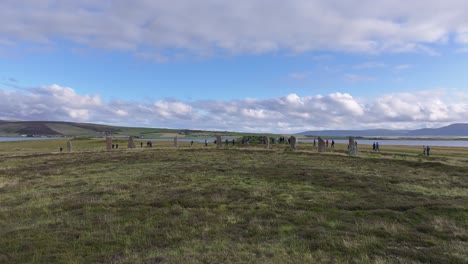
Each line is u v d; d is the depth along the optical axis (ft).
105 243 29.17
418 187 56.95
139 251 27.27
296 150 134.92
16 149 193.26
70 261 24.79
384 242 28.84
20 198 51.67
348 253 26.25
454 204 42.27
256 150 134.00
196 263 24.06
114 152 138.31
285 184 60.23
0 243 29.01
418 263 24.21
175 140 179.52
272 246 27.91
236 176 69.36
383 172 74.59
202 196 50.01
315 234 30.86
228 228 33.50
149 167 88.02
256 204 44.73
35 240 29.89
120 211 41.16
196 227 34.19
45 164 104.47
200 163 94.58
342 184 59.16
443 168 79.77
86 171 84.43
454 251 26.43
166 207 43.50
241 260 24.76
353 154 116.26
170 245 28.73
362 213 38.86
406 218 36.47
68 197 50.90
